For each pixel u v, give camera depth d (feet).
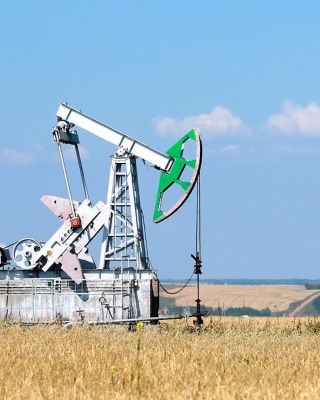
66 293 174.40
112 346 116.26
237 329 158.40
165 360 100.12
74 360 98.32
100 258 175.73
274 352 112.27
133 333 144.77
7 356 103.24
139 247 175.63
